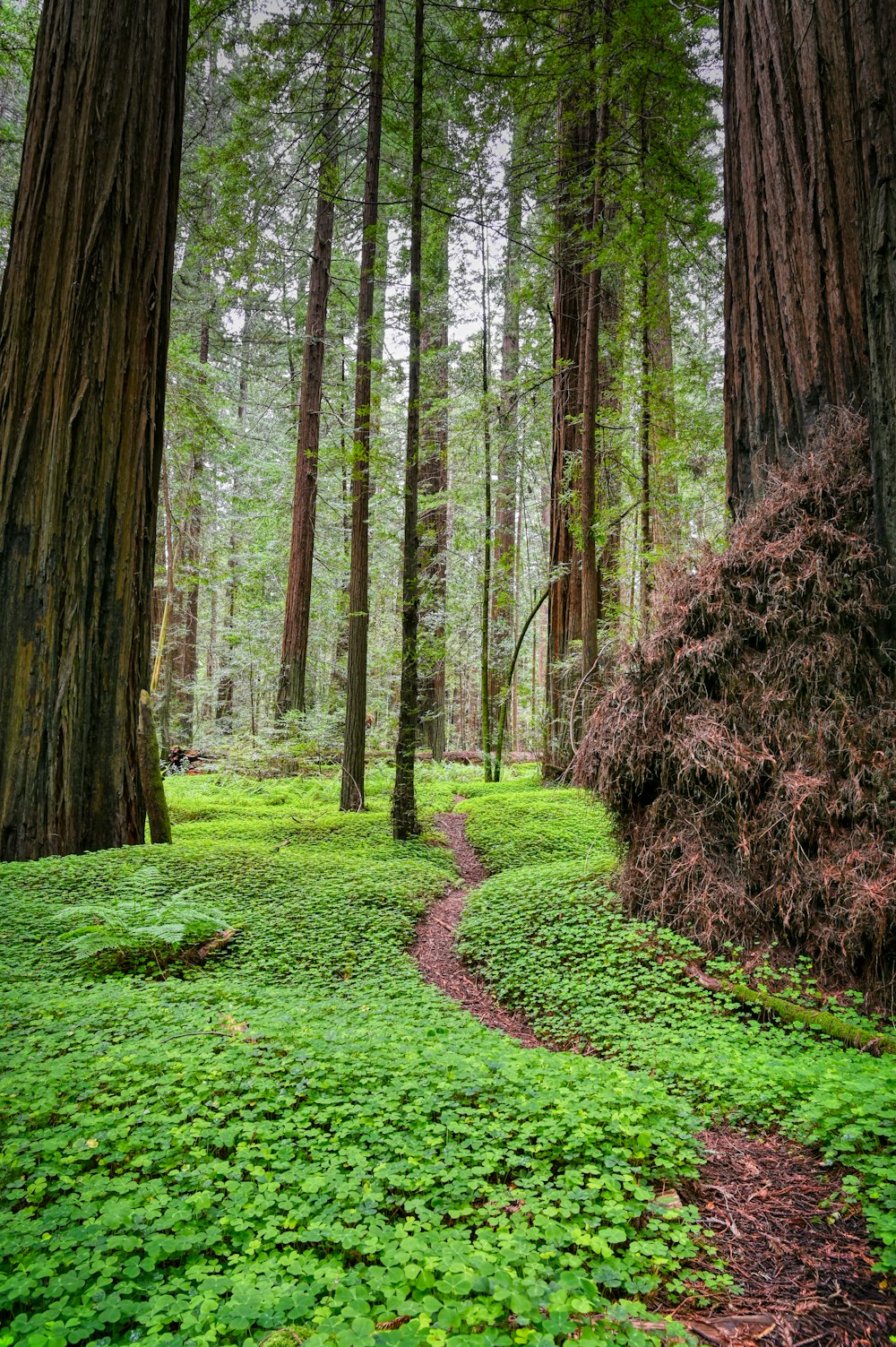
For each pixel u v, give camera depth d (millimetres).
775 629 5594
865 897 4473
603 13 10117
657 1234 2527
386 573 24203
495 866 9578
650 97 10867
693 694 5996
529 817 11656
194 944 6359
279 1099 3248
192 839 9961
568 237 13109
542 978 5676
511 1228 2439
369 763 19344
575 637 13969
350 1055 3727
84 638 8656
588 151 11891
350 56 11750
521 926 6777
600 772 6461
